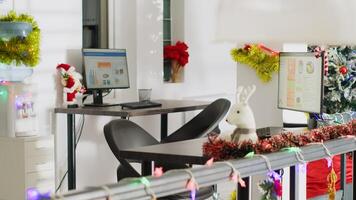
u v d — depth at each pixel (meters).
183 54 7.35
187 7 7.50
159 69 7.05
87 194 1.44
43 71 5.84
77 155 6.18
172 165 4.17
